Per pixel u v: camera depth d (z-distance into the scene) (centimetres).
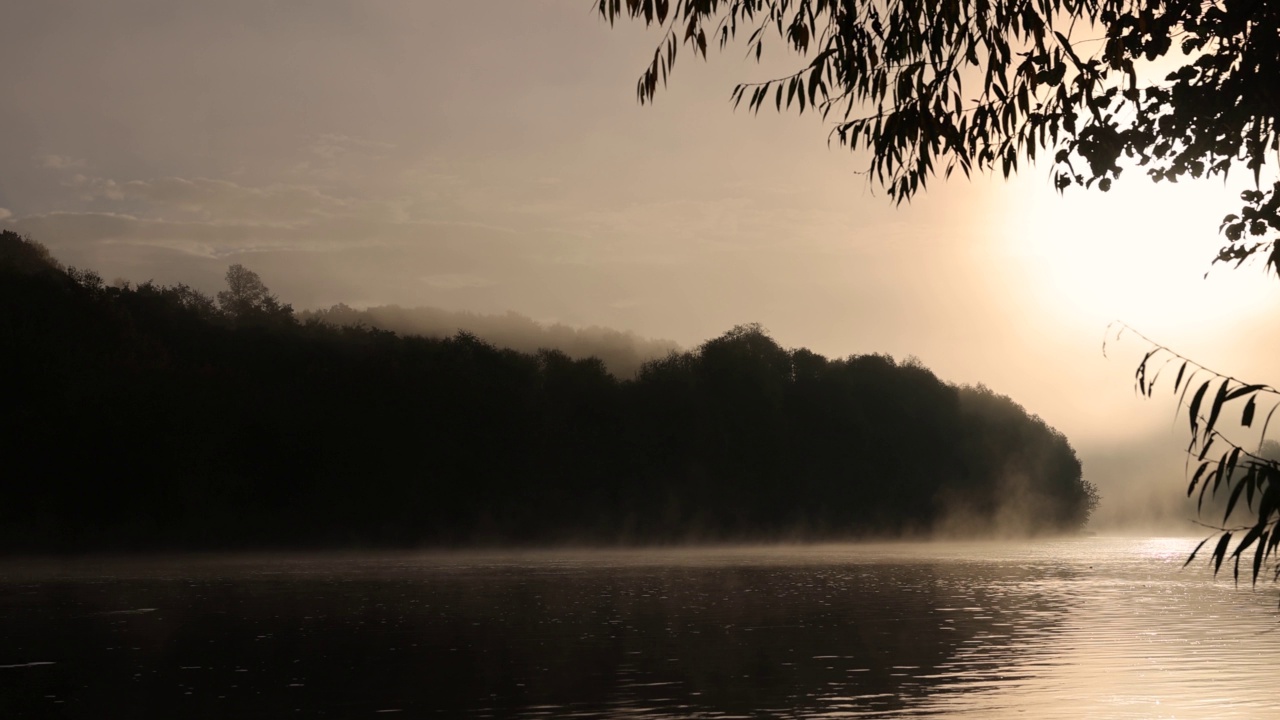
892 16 1103
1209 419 830
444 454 13000
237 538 11388
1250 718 1759
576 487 14112
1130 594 4788
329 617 3809
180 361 12669
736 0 1155
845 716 1828
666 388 15138
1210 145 1052
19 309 10781
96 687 2220
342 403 12862
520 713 1895
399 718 1861
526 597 4838
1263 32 997
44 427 9875
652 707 1938
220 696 2100
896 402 16900
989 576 6550
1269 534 770
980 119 1097
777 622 3575
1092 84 1066
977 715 1816
